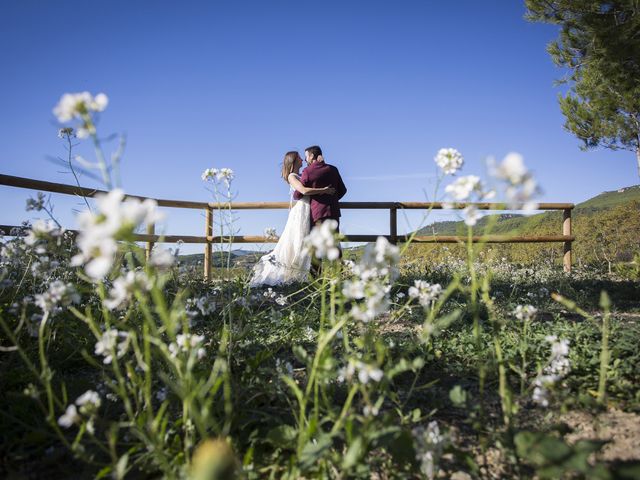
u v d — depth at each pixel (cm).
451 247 721
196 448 145
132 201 85
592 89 1471
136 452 158
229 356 205
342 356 252
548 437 128
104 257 82
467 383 239
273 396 193
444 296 141
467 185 132
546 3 1384
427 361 266
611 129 1471
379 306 129
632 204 1276
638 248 1050
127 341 140
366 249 133
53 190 500
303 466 128
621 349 256
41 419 190
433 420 194
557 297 167
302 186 588
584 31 1398
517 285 557
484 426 176
